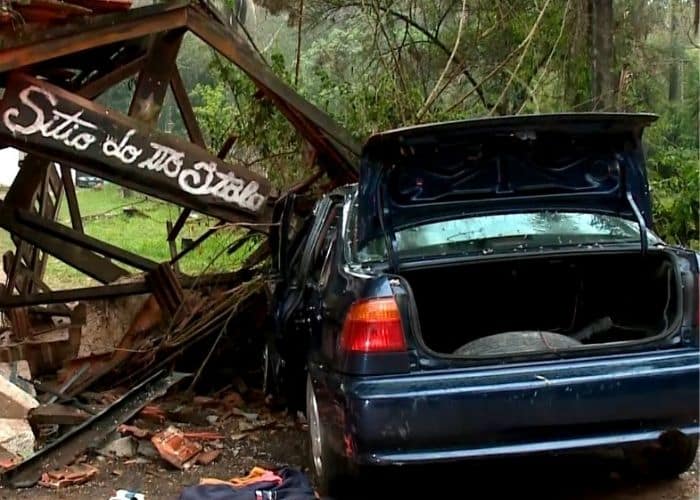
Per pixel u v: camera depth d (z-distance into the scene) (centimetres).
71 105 578
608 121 443
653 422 398
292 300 573
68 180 936
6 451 514
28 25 561
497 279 498
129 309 746
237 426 616
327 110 980
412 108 958
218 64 933
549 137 453
